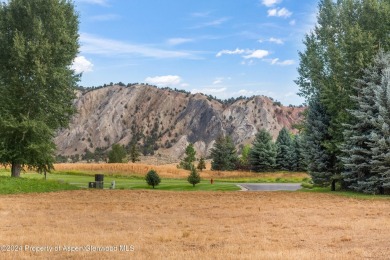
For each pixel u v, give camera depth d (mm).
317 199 32438
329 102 40500
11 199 29531
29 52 38656
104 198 31062
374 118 35906
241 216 21625
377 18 39469
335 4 43219
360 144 37875
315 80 43156
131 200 29781
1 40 39625
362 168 38031
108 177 71688
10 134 39594
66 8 42438
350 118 39281
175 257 11320
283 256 11406
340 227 17625
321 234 15867
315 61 42344
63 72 39906
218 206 26453
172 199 31078
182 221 19422
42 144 39531
